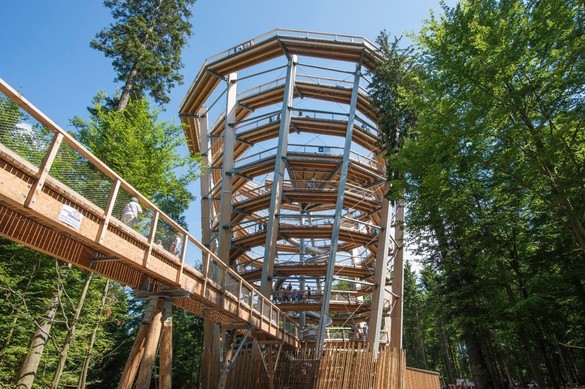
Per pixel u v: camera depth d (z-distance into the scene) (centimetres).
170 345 984
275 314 1816
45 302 1359
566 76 1180
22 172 571
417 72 1510
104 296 1614
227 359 1429
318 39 2875
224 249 2908
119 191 816
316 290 2861
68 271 1492
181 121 3400
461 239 2016
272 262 2730
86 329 1551
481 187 1655
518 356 3109
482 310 2272
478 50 1267
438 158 1433
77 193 676
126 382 877
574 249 1748
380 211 3111
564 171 1285
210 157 3409
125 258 786
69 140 639
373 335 2572
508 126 1298
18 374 1263
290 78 2966
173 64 2206
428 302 3014
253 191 3797
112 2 2166
